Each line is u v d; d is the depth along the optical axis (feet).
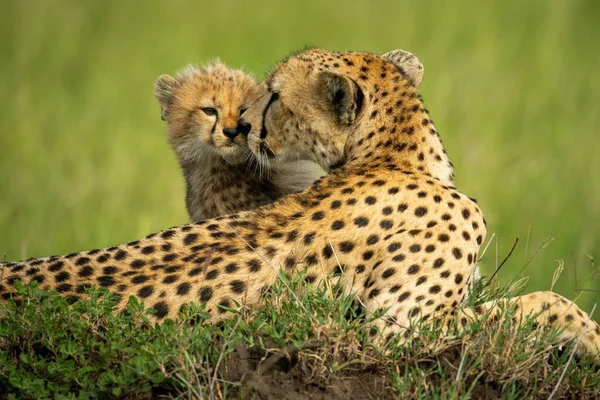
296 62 32.35
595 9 104.17
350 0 98.84
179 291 26.13
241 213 28.27
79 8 97.19
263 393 23.20
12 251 53.31
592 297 42.45
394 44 87.20
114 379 22.99
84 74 84.79
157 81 39.99
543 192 60.90
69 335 24.88
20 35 90.68
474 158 63.46
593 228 55.62
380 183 28.04
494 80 78.54
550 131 71.67
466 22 95.14
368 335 25.35
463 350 24.70
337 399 23.44
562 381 25.05
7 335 24.81
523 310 26.76
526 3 100.07
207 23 94.58
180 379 23.30
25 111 74.49
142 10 97.76
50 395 23.40
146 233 54.80
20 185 62.49
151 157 66.80
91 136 71.46
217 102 36.96
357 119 30.45
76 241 54.80
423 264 26.71
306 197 28.17
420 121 30.35
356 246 26.96
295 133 32.07
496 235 55.26
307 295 25.61
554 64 85.40
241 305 25.95
